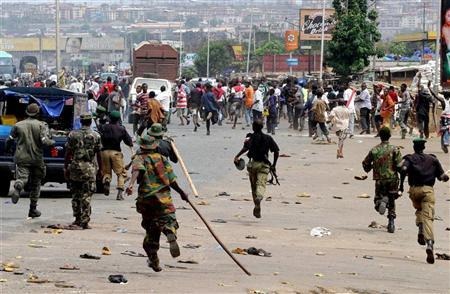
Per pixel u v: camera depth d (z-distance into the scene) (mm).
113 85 45250
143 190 13891
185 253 16703
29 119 20172
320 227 20844
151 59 73562
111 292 12617
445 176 18203
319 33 91500
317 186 28203
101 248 16656
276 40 184750
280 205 24266
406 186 28828
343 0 64062
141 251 16531
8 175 24312
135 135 40812
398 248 19031
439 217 23359
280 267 15828
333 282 14648
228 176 29594
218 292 13008
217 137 45531
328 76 76125
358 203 25141
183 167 16875
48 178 24203
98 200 23984
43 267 14414
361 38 62094
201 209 22969
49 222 19719
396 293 14133
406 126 45188
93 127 25625
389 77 71938
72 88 50875
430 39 92125
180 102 55656
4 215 20641
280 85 65625
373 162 20938
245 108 54281
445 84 49250
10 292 12344
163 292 12797
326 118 41844
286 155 36562
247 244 18203
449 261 17984
